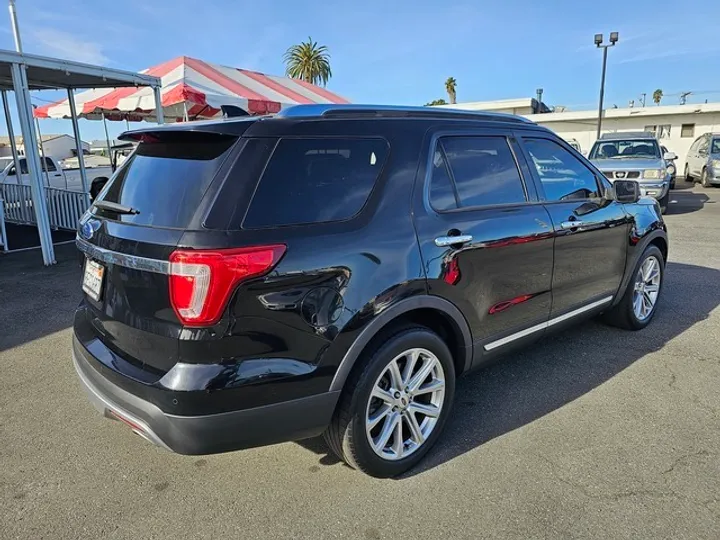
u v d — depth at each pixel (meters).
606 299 4.09
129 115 12.95
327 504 2.44
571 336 4.46
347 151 2.49
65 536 2.25
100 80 9.41
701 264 6.96
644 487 2.51
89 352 2.47
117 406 2.24
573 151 3.82
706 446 2.84
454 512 2.37
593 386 3.56
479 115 3.20
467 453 2.82
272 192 2.21
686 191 17.59
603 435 2.96
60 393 3.60
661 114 28.28
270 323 2.12
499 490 2.51
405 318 2.67
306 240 2.22
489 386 3.59
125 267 2.23
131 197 2.47
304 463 2.77
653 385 3.56
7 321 5.11
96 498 2.50
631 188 4.05
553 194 3.52
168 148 2.54
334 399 2.34
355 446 2.46
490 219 2.97
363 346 2.38
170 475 2.68
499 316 3.07
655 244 4.70
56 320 5.13
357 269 2.34
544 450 2.83
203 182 2.20
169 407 2.04
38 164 7.50
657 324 4.71
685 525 2.25
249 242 2.07
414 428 2.71
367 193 2.50
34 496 2.52
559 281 3.50
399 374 2.61
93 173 18.45
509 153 3.29
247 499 2.48
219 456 2.84
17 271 7.31
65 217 11.02
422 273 2.58
